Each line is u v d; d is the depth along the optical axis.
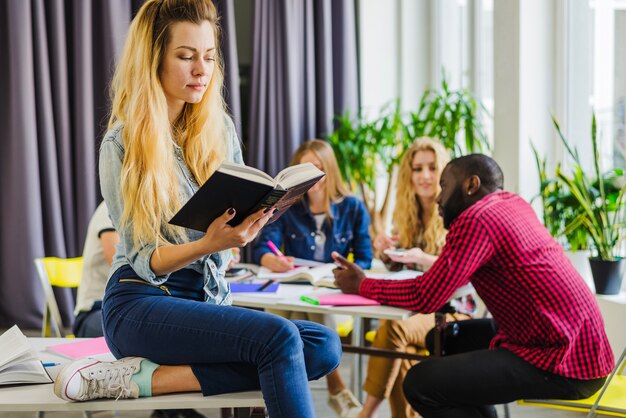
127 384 1.77
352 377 3.45
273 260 3.09
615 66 3.60
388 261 3.21
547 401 2.33
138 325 1.82
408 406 3.02
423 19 5.32
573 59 3.90
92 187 4.89
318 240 3.46
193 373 1.81
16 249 4.79
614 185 3.32
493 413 2.41
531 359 2.25
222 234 1.71
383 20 5.30
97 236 3.10
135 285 1.87
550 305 2.25
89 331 2.98
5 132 4.76
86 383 1.74
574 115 3.93
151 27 1.86
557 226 3.48
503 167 4.06
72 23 4.86
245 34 5.38
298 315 3.36
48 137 4.77
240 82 5.39
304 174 1.84
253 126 5.16
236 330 1.75
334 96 5.24
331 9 5.19
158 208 1.85
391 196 5.17
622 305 3.09
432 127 4.35
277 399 1.72
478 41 4.82
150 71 1.86
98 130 4.96
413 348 3.09
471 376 2.25
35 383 1.89
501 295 2.33
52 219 4.82
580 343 2.25
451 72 5.15
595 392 2.28
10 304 4.84
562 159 3.94
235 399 1.78
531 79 3.92
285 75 5.09
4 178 4.79
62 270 3.27
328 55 5.14
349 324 3.45
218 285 1.97
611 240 3.26
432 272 2.35
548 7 3.91
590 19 3.77
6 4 4.66
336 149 4.77
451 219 2.53
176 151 1.97
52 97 4.83
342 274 2.63
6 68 4.71
